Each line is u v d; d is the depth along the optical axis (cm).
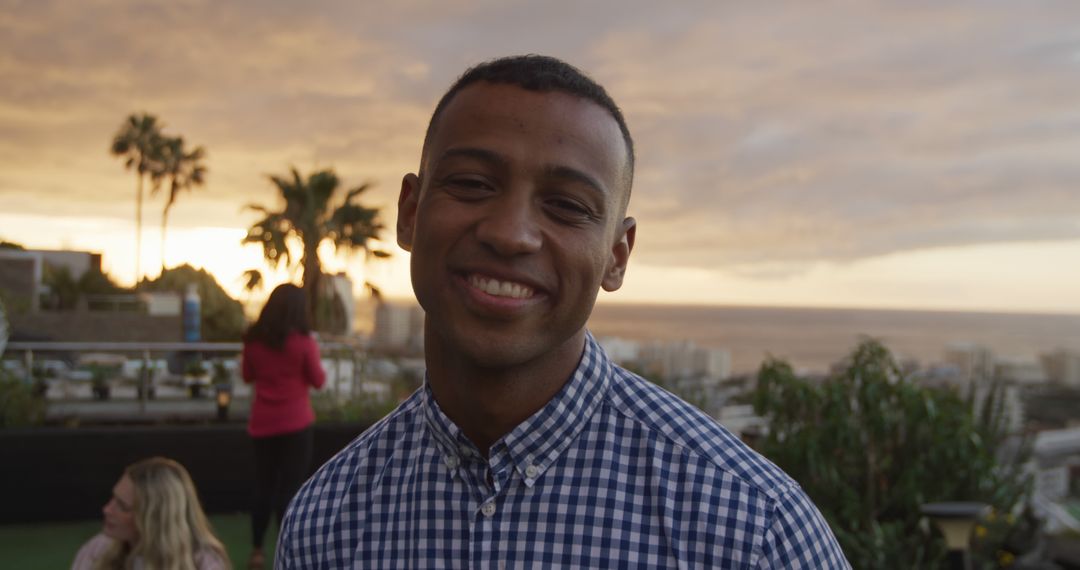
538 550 91
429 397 100
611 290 100
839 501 401
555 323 90
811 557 87
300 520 107
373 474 105
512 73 91
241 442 577
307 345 416
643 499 90
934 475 402
